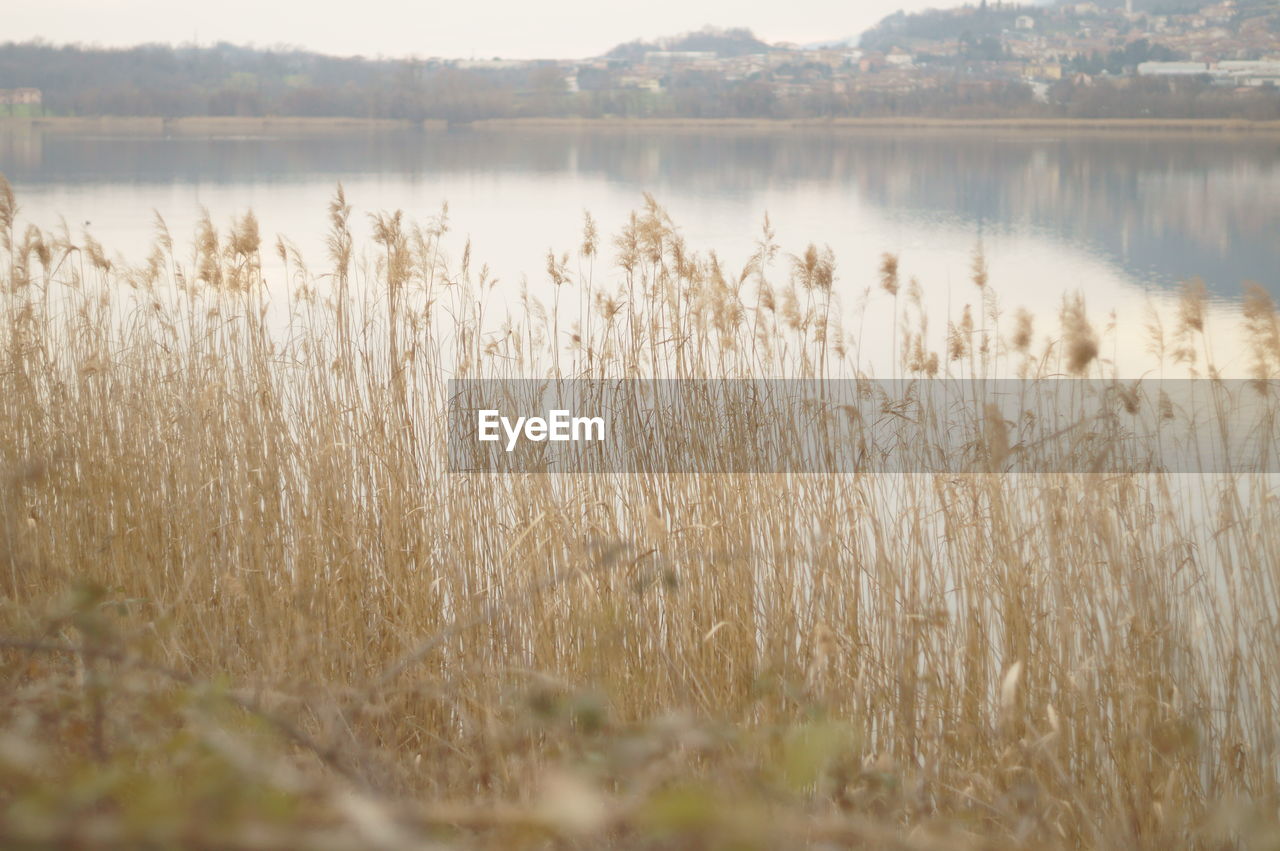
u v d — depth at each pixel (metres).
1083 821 3.74
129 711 2.33
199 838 1.26
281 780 1.67
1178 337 5.24
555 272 6.49
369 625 5.07
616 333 6.12
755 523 5.15
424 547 5.28
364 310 6.62
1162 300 11.67
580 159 41.12
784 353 5.86
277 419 5.67
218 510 5.45
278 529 5.35
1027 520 4.85
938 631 4.57
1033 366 5.41
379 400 5.88
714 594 4.75
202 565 4.91
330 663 4.45
